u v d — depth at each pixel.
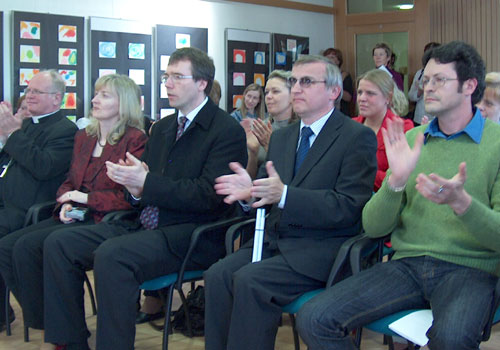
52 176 3.03
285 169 2.22
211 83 2.56
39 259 2.55
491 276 1.76
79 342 2.41
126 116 2.83
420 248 1.85
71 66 5.32
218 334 2.02
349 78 6.39
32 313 2.60
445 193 1.56
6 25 5.06
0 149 3.51
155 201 2.31
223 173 2.38
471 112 1.85
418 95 5.75
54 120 3.17
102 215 2.70
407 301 1.78
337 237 2.08
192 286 3.04
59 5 5.26
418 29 6.50
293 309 1.95
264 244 2.18
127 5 5.54
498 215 1.63
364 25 6.74
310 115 2.20
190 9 5.86
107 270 2.16
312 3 6.68
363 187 2.05
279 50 6.41
